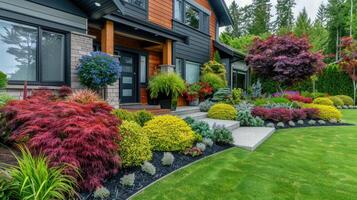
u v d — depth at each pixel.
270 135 6.98
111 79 5.84
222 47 13.46
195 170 3.93
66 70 5.72
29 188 2.25
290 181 3.59
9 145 3.51
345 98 15.45
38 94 4.61
